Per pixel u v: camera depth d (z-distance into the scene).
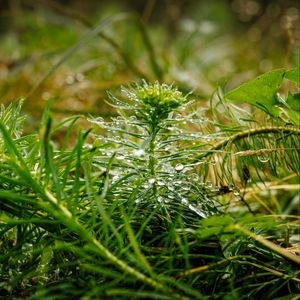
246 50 1.36
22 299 0.40
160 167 0.44
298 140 0.48
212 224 0.39
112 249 0.40
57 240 0.40
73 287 0.39
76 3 1.86
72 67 1.09
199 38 1.44
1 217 0.39
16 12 1.43
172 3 1.58
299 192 0.54
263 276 0.43
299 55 0.85
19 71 1.02
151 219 0.43
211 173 0.53
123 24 1.27
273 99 0.47
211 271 0.40
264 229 0.44
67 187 0.42
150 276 0.39
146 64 1.04
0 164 0.40
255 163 0.49
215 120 0.52
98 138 0.43
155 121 0.42
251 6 1.41
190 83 0.92
